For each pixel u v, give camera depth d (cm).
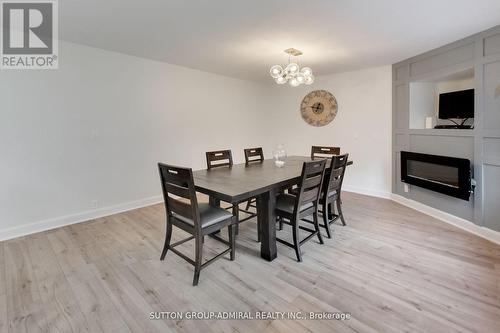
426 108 375
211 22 247
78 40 298
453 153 304
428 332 144
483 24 251
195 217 189
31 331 149
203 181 219
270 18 240
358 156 451
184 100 427
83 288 188
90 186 331
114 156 351
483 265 212
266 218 222
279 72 302
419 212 348
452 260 221
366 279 195
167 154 410
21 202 282
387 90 408
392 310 162
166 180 208
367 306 166
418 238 265
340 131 470
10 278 200
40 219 295
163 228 301
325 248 246
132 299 175
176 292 183
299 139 534
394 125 400
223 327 151
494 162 257
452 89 356
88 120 324
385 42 303
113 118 347
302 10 224
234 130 512
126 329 150
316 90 495
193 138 444
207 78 458
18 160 278
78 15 234
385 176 422
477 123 272
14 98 272
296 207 220
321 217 330
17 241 267
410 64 363
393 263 217
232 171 270
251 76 495
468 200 282
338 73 461
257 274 204
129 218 335
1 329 150
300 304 169
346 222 313
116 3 211
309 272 206
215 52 342
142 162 381
